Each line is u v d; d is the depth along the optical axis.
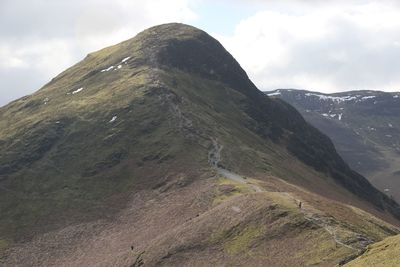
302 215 80.62
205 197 118.75
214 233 87.81
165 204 124.69
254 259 75.06
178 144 153.00
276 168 157.12
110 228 124.81
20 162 163.25
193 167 140.25
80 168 154.62
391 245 56.75
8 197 148.25
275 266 70.94
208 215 96.62
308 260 68.75
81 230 127.38
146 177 141.88
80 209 137.00
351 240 70.69
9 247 126.56
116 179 145.50
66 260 116.50
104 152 158.62
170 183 134.88
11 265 119.88
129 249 106.12
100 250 114.69
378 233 86.94
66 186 148.38
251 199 94.00
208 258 81.81
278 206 85.44
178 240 91.38
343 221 82.94
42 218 136.75
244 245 79.88
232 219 89.00
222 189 120.56
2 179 156.50
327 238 72.62
